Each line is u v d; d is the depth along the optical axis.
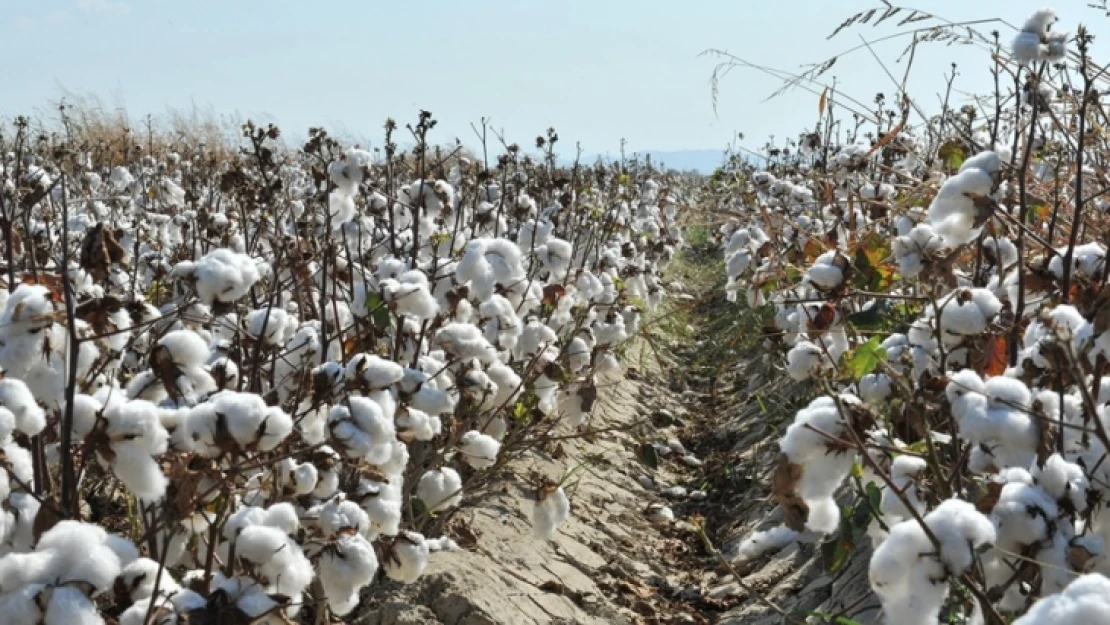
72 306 2.41
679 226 14.76
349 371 3.15
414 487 4.61
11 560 2.00
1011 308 3.43
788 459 2.28
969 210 2.83
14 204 3.52
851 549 3.14
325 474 3.23
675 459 7.68
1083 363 2.65
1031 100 3.59
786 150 10.30
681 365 10.79
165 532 2.79
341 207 4.82
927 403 2.97
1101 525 2.44
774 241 5.61
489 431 4.96
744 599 5.06
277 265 3.87
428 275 4.80
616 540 5.78
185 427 2.45
